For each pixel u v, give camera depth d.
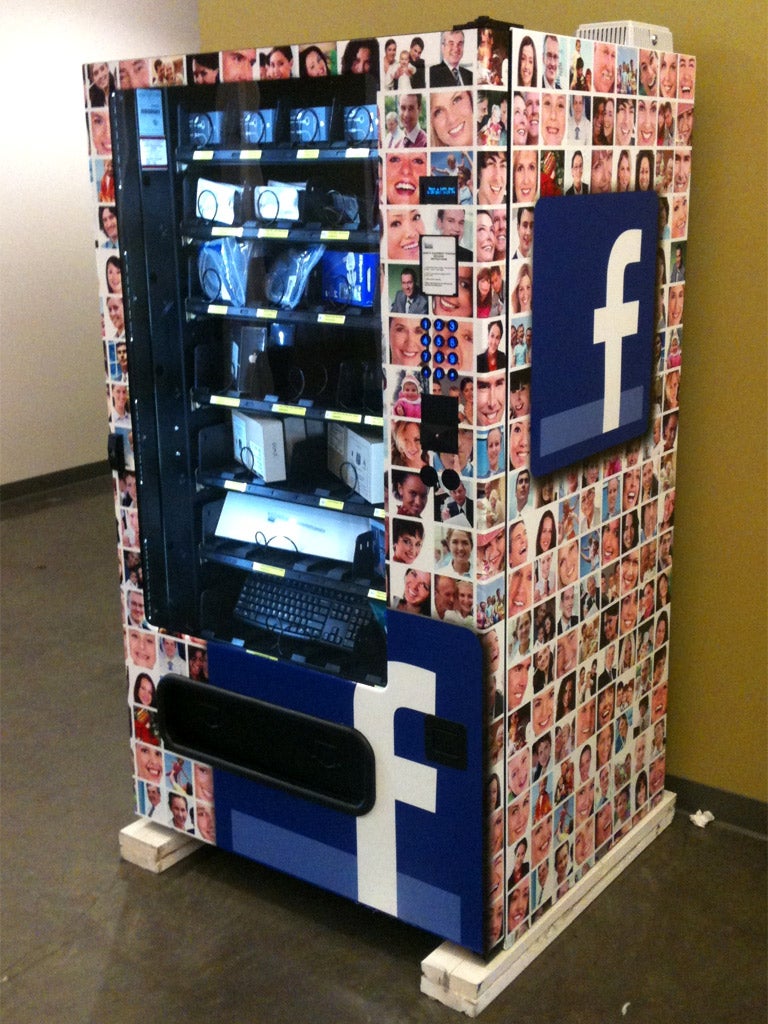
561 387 2.23
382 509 2.29
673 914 2.63
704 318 2.76
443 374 2.06
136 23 6.64
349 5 3.15
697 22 2.61
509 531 2.17
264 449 2.56
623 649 2.66
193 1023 2.31
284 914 2.66
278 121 2.40
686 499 2.89
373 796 2.38
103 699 3.83
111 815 3.11
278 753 2.55
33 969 2.48
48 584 4.96
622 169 2.32
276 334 2.57
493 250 1.98
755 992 2.37
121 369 2.53
